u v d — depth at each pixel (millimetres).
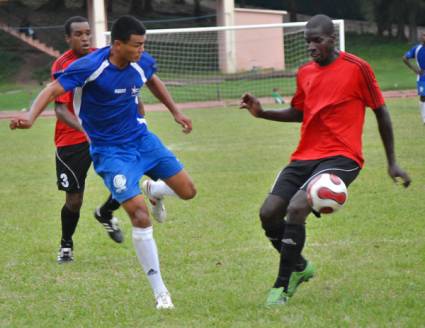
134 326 10734
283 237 11484
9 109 63281
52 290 12945
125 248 16062
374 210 18484
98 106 11922
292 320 10602
